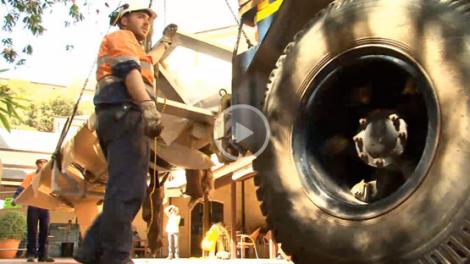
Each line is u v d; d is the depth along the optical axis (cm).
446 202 203
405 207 215
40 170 805
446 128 209
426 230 207
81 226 708
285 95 275
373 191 250
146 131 285
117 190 283
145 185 293
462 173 201
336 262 235
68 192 671
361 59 248
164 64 492
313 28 271
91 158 597
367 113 262
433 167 210
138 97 286
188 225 2064
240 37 341
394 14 237
